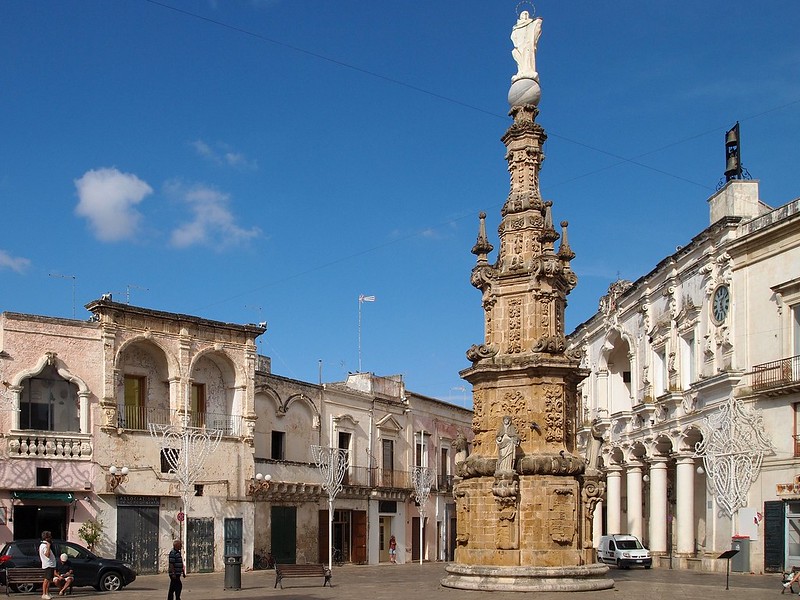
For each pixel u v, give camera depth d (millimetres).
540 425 27031
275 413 52344
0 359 40562
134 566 43094
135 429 44281
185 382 46219
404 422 64188
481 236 28750
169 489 44906
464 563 27531
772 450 39844
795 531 38188
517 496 26484
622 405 61000
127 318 44562
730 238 43625
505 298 28109
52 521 41375
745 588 30672
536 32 29844
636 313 55469
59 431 42062
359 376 61625
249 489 48000
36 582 28203
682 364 48688
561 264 27953
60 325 42375
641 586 29875
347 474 56906
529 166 28906
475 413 28234
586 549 27156
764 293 41500
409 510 62969
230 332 48594
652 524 51375
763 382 40250
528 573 25734
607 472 60500
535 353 27203
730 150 47156
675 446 48438
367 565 56281
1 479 39750
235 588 31906
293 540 51312
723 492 40219
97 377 43219
